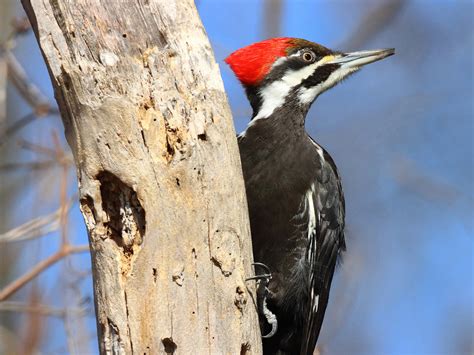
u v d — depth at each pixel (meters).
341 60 12.71
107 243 8.93
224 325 9.01
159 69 9.25
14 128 15.12
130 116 9.00
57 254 12.80
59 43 9.12
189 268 8.93
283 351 11.92
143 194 8.88
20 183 17.56
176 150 9.09
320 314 12.06
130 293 8.75
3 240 13.15
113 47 9.16
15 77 15.12
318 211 11.59
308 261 11.53
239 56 12.45
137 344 8.68
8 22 18.41
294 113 12.07
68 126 9.18
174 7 9.51
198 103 9.33
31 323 14.34
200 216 9.07
